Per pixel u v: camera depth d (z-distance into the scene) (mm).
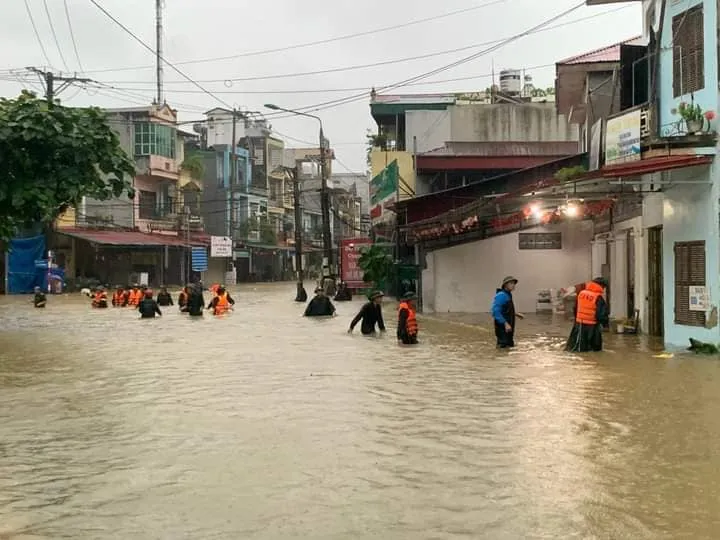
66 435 8250
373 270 34531
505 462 6867
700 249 14359
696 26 14117
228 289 55031
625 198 18125
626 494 5914
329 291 41156
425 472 6598
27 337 19594
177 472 6727
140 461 7121
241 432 8250
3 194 21594
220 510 5699
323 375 12367
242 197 65562
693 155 13922
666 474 6438
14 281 44781
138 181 52719
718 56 13633
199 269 56062
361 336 18922
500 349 15406
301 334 19719
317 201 84062
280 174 74250
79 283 46281
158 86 55219
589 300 14711
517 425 8352
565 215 21594
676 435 7797
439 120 39969
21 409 9773
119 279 51562
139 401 10234
